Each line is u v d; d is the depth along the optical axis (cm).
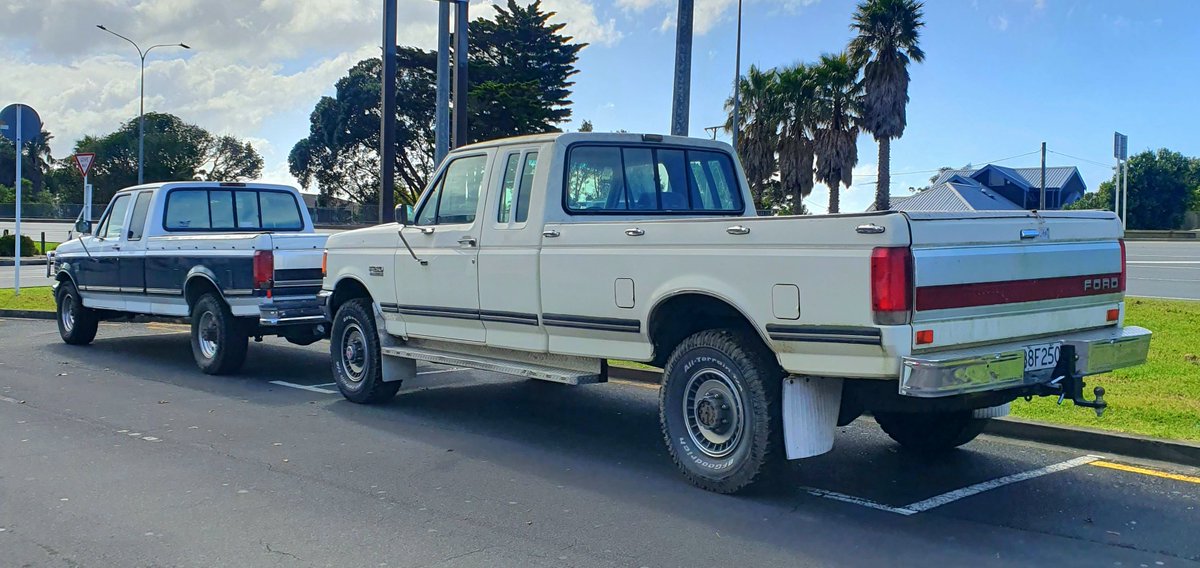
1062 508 564
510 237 708
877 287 494
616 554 492
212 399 912
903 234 491
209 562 480
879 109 3862
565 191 695
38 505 572
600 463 677
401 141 5891
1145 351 599
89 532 525
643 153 745
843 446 716
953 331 515
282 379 1030
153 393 941
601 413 852
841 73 3991
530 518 552
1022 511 559
